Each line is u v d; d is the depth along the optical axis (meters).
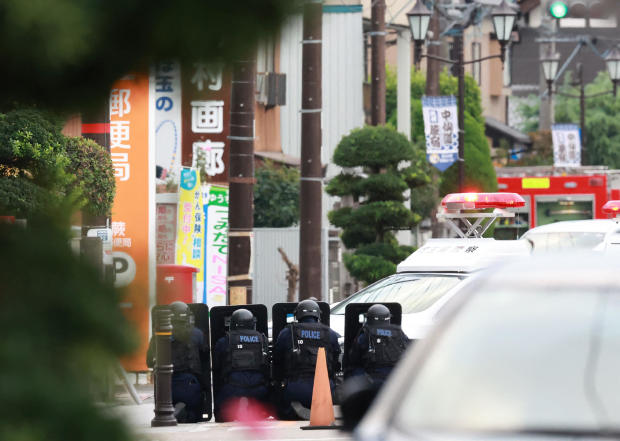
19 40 6.16
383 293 41.97
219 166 59.91
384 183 67.75
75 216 7.09
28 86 6.57
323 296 72.94
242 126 55.16
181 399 36.22
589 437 9.08
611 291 10.84
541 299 10.94
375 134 68.81
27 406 6.07
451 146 74.44
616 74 120.00
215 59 6.62
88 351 6.40
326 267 73.12
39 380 6.14
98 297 6.60
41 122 6.91
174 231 56.25
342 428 11.02
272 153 105.75
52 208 7.08
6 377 6.07
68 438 6.18
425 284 41.25
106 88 6.63
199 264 56.00
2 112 6.87
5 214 7.05
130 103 6.82
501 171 98.19
